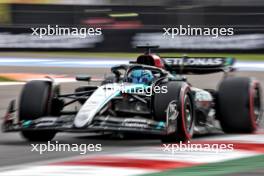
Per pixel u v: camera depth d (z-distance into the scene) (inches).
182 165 806.5
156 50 3184.1
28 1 3863.2
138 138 1110.4
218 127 1229.7
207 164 816.9
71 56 3211.1
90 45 3312.0
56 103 1072.2
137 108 1076.5
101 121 958.4
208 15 3206.2
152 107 1013.2
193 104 1041.5
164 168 781.9
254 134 1147.9
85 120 948.6
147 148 954.1
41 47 3346.5
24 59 3068.4
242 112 1131.3
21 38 3356.3
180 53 3149.6
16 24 3410.4
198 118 1103.6
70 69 2689.5
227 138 1082.1
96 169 772.0
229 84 1151.0
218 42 3127.5
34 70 2652.6
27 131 1056.8
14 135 1163.3
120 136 1099.9
